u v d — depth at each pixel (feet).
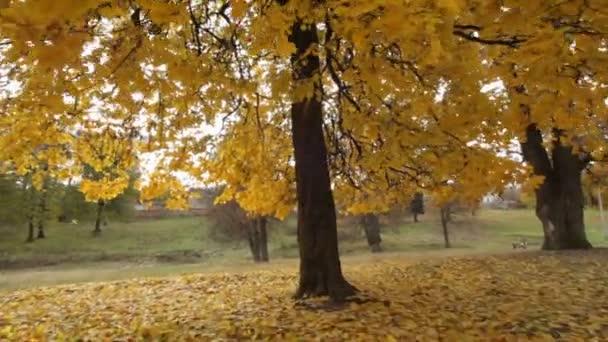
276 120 26.30
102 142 24.04
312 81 13.47
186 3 9.62
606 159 36.47
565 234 43.24
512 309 19.07
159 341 15.71
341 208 32.40
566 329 15.98
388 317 17.60
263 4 11.02
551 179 43.96
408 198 29.17
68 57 5.94
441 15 7.79
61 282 42.14
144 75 12.55
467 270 32.30
